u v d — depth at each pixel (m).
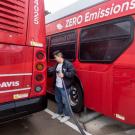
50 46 6.97
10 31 3.62
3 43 3.54
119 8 4.14
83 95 5.22
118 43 4.11
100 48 4.60
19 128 4.73
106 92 4.41
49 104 6.60
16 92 3.77
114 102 4.20
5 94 3.62
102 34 4.56
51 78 6.42
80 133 4.46
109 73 4.32
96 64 4.71
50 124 4.96
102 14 4.58
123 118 4.00
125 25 3.98
